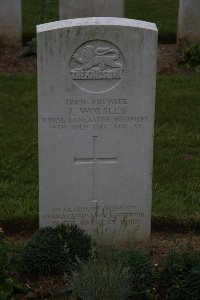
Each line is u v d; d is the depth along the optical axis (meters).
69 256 2.51
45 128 2.53
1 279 2.41
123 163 2.58
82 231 2.61
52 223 2.64
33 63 4.47
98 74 2.48
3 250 2.46
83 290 2.29
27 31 4.97
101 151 2.56
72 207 2.62
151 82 2.49
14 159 3.30
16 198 2.98
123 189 2.61
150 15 5.61
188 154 3.42
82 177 2.59
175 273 2.41
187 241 2.79
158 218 2.88
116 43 2.45
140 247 2.67
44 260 2.49
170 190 3.08
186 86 4.18
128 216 2.64
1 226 2.84
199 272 2.37
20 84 4.14
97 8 4.47
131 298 2.43
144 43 2.45
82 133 2.54
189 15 4.57
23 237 2.81
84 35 2.43
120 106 2.52
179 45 4.67
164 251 2.72
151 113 2.53
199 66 4.43
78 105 2.51
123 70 2.48
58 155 2.56
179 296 2.35
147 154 2.57
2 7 4.56
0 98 3.96
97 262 2.37
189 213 2.90
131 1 6.03
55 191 2.60
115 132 2.54
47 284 2.49
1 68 4.38
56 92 2.49
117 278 2.30
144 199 2.62
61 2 4.46
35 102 3.93
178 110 3.88
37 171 3.21
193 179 3.18
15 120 3.72
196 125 3.72
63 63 2.46
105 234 2.66
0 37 4.63
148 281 2.42
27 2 5.84
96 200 2.62
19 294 2.46
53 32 2.42
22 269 2.52
